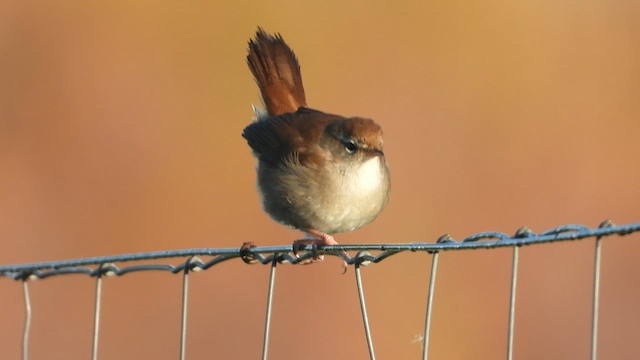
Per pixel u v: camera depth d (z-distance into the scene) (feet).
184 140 48.73
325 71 52.49
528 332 38.22
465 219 44.27
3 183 44.88
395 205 44.47
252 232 44.01
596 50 53.72
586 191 46.16
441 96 51.19
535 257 40.60
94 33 51.93
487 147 48.37
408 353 38.14
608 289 39.45
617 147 48.80
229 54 53.26
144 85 50.60
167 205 44.75
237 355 37.50
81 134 47.65
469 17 54.19
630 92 51.37
